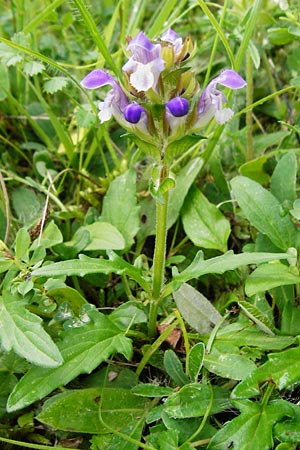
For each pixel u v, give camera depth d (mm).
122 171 325
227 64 356
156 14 396
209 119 241
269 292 270
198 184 325
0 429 257
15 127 358
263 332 254
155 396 243
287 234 270
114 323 254
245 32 290
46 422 242
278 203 274
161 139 239
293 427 226
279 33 327
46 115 359
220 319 263
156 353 266
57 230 281
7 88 331
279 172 286
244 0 313
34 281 258
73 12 351
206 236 291
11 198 325
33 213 318
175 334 269
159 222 251
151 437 237
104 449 241
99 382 263
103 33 345
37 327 232
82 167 342
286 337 250
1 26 391
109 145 322
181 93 236
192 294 265
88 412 246
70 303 265
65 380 235
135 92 237
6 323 235
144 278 266
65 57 369
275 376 233
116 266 247
